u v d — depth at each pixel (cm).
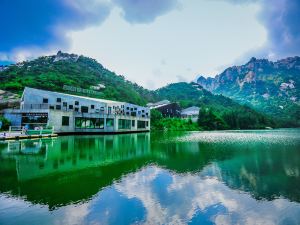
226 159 2189
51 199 1123
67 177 1514
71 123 5462
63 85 10950
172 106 13825
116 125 6488
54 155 2339
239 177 1515
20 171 1667
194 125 12706
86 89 11581
